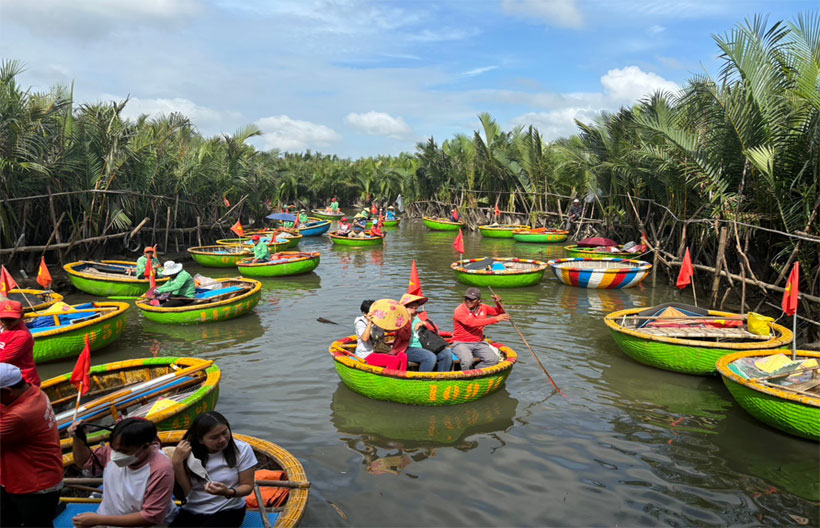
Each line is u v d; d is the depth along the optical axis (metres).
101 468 5.18
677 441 6.97
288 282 18.52
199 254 21.84
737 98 12.45
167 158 23.39
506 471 6.27
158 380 7.13
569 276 17.19
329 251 27.39
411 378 7.82
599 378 9.21
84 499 5.02
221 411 7.86
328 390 8.69
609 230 25.97
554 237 30.36
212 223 29.25
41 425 4.14
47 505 4.23
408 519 5.36
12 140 15.77
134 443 3.92
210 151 28.05
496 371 8.09
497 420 7.61
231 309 12.98
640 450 6.74
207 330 12.23
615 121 21.73
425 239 33.47
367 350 8.55
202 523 4.36
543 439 7.05
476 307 9.05
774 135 11.62
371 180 59.88
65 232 19.41
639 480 6.07
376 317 8.14
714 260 15.52
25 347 5.86
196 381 7.52
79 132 19.25
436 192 48.72
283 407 8.02
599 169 23.92
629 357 10.25
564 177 32.22
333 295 16.28
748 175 13.02
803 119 11.44
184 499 4.41
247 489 4.41
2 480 4.10
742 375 7.92
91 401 6.81
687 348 8.94
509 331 12.11
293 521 4.66
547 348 10.85
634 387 8.80
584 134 24.66
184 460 4.35
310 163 64.88
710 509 5.52
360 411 7.89
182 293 13.44
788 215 11.48
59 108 18.56
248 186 32.16
